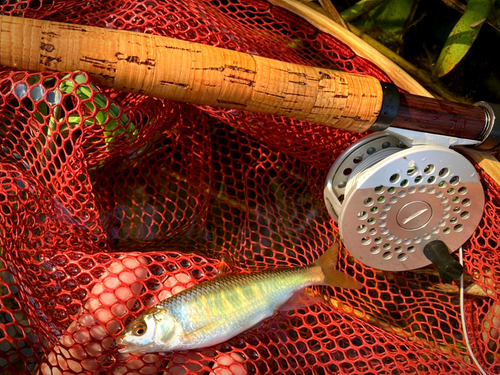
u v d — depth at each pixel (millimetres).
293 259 373
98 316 287
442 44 420
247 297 281
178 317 266
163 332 262
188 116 349
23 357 240
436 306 369
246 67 248
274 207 386
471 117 286
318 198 378
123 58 232
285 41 350
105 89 253
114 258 301
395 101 270
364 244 309
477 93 415
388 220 301
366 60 331
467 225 314
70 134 253
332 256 309
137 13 309
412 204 297
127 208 364
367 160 298
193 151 359
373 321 350
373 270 366
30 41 220
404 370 309
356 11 394
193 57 240
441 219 307
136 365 287
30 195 276
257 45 323
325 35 340
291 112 263
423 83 412
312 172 374
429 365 314
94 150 294
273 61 255
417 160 281
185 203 380
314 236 370
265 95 253
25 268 271
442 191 296
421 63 426
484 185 323
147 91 243
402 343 323
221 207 394
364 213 296
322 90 259
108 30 234
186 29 311
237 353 299
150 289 306
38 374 279
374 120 272
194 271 319
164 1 314
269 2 343
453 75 417
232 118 327
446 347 356
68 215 304
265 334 312
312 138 329
